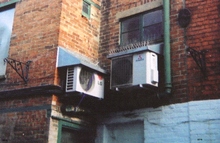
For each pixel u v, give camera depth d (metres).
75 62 6.73
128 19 8.25
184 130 6.38
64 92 6.92
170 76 6.75
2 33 8.41
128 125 7.44
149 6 7.85
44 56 7.29
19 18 8.18
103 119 7.83
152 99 6.98
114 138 7.61
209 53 6.46
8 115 7.33
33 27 7.79
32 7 8.04
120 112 7.54
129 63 6.78
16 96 7.36
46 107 6.81
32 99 7.11
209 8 6.74
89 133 7.82
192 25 6.87
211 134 6.02
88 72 7.05
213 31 6.55
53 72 6.98
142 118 7.11
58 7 7.56
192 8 6.98
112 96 7.65
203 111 6.22
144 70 6.51
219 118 6.01
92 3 8.55
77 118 7.44
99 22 8.70
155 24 7.69
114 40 8.24
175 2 7.28
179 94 6.62
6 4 8.57
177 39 7.00
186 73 6.65
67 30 7.54
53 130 6.71
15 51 7.88
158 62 7.09
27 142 6.79
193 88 6.47
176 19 7.14
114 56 7.01
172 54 6.97
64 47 7.34
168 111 6.71
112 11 8.55
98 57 8.38
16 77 7.57
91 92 6.98
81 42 7.90
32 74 7.31
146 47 6.54
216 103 6.11
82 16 8.12
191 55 6.25
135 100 7.25
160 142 6.66
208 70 6.38
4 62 8.00
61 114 6.98
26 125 6.96
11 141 7.04
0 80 7.84
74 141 7.50
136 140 7.20
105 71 7.41
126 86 6.70
